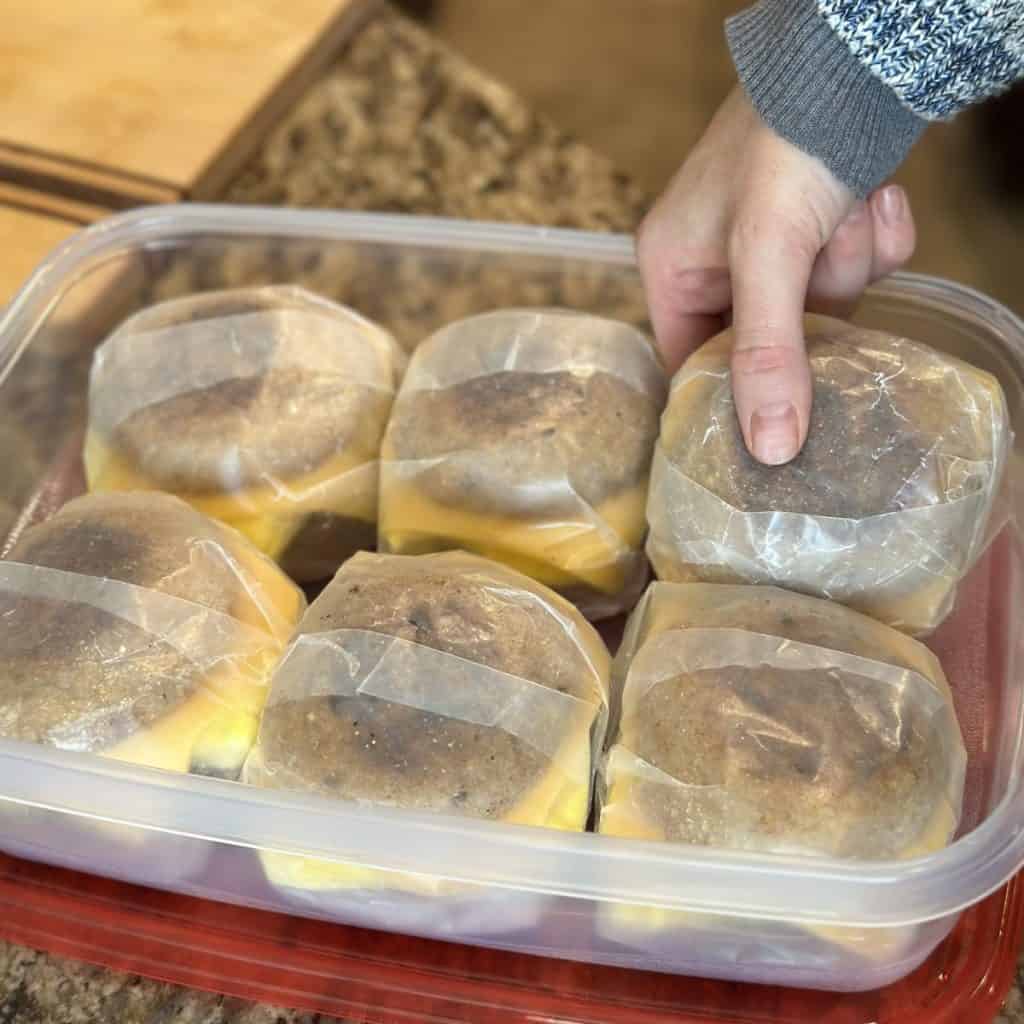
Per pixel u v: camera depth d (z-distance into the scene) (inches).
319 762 20.5
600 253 30.8
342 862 19.1
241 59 38.8
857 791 19.5
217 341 27.8
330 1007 21.3
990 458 23.2
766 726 20.1
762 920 19.1
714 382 24.1
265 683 23.2
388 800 20.1
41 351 30.2
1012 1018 21.5
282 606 24.9
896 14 22.9
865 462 22.5
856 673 20.8
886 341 24.3
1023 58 23.6
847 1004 21.2
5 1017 21.7
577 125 47.8
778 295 24.0
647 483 26.3
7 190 36.1
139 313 29.6
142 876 22.3
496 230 31.0
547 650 22.0
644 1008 21.2
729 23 26.1
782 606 22.1
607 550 26.0
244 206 31.9
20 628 22.4
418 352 28.6
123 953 22.0
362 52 41.6
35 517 29.1
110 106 37.6
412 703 20.7
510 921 20.6
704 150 27.5
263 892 21.7
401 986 21.5
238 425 26.6
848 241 27.0
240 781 21.8
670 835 20.0
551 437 25.6
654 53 51.3
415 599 22.2
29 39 39.4
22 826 21.7
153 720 21.8
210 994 21.8
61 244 30.9
